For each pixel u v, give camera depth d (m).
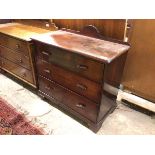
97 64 1.32
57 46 1.50
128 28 1.67
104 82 1.37
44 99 2.08
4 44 2.20
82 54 1.36
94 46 1.54
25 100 2.08
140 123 1.77
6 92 2.22
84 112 1.64
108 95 1.60
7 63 2.36
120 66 1.65
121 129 1.70
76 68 1.48
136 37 1.67
